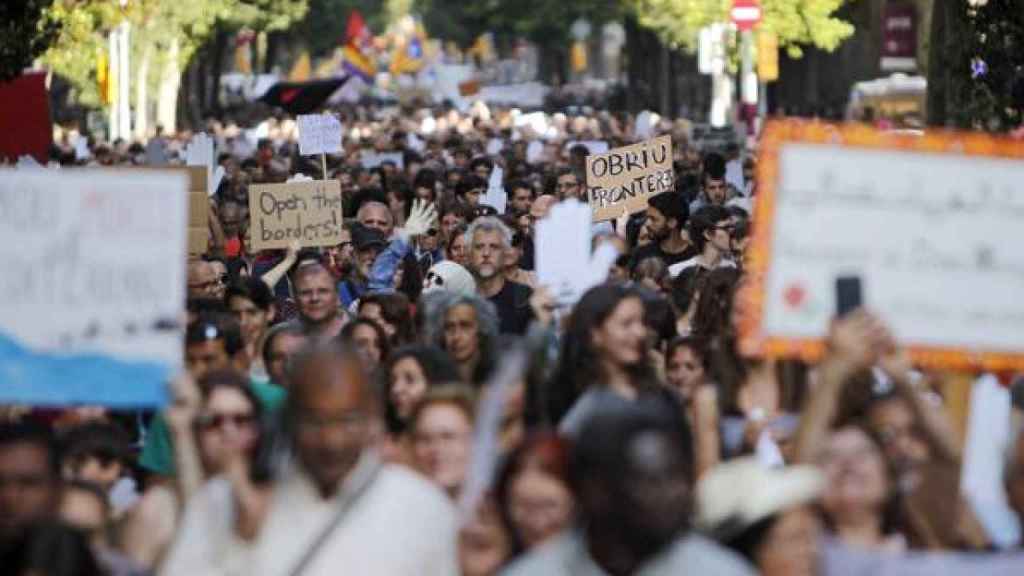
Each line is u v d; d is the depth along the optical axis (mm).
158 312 14086
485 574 13992
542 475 13430
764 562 12930
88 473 16656
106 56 98688
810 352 15062
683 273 25438
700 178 47812
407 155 67375
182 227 14102
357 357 13445
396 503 13344
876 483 13734
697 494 13055
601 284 17609
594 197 37312
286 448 13719
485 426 13656
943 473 14844
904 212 15102
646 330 17703
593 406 16469
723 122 113125
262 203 34094
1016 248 15102
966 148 15078
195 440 14453
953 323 15141
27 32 40875
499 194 43750
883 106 91625
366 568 13195
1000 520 14922
